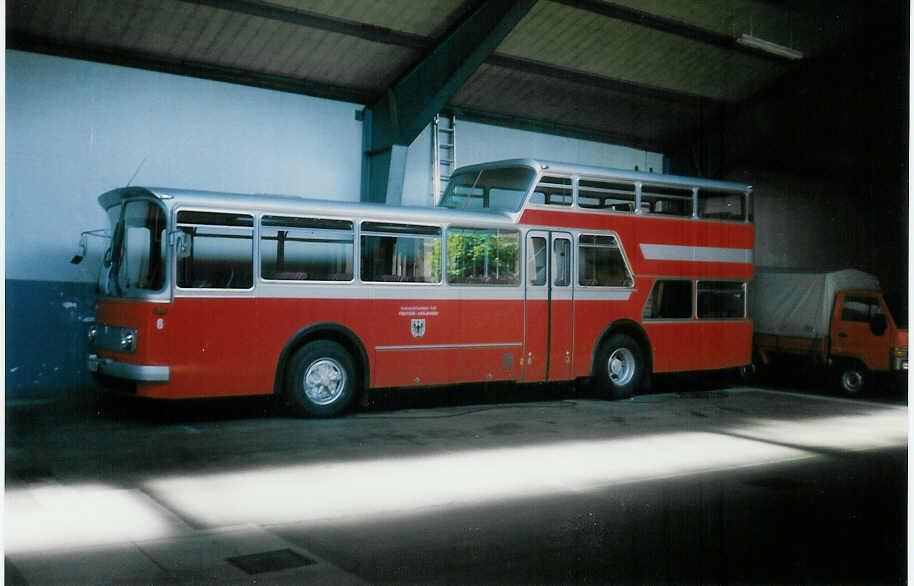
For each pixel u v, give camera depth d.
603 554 5.03
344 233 10.17
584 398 12.70
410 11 12.48
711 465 7.79
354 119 14.39
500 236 11.45
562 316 11.96
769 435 9.57
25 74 11.41
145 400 11.11
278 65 13.10
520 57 14.75
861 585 4.54
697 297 13.47
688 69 16.27
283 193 13.62
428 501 6.25
